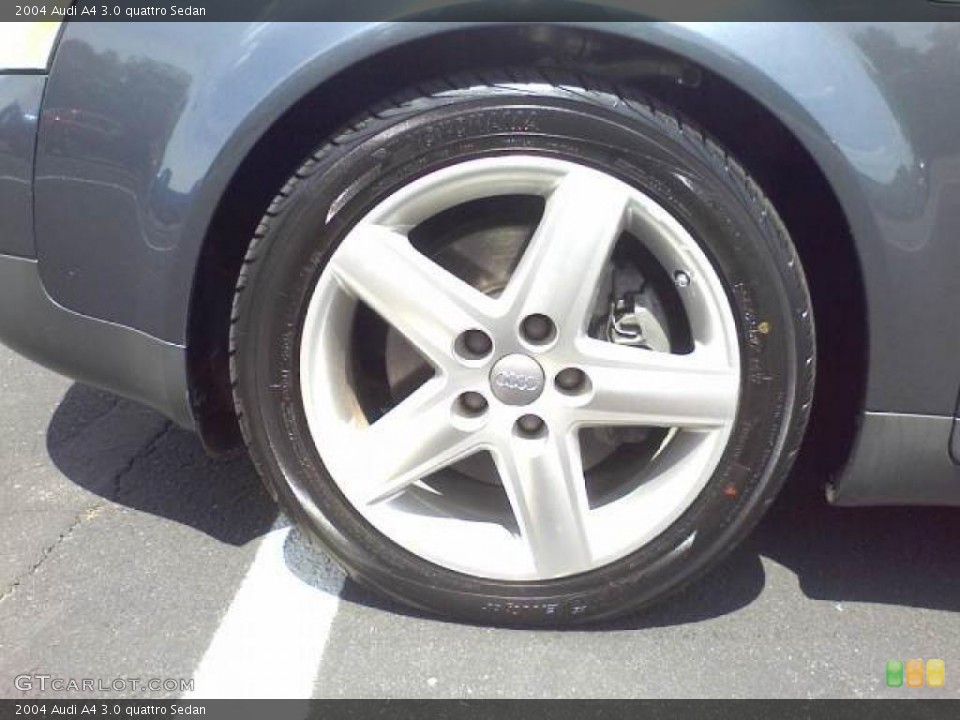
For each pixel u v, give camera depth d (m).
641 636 2.14
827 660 2.10
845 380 2.08
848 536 2.50
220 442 2.24
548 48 1.90
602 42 1.85
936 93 1.82
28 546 2.37
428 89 1.88
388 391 2.20
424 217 1.96
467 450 2.04
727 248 1.89
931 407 1.98
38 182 2.03
